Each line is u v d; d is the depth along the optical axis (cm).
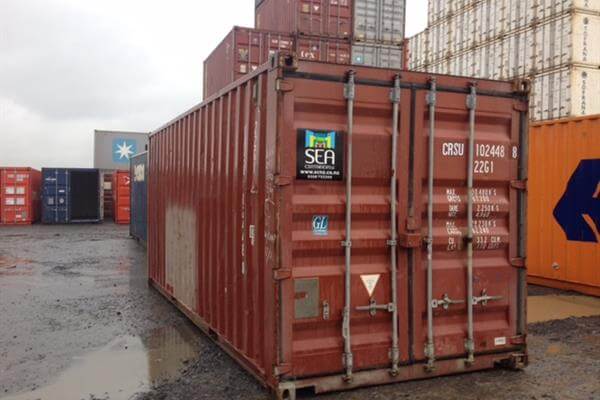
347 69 466
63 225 2742
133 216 1995
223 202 594
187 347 643
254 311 499
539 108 1277
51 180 2766
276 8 1766
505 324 532
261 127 481
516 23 1342
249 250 513
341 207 467
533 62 1293
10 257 1488
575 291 964
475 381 507
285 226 448
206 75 1930
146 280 1115
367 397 466
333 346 464
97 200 2828
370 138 475
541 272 1026
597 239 918
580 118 950
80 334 706
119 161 3628
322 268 463
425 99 495
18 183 2769
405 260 488
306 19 1602
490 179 523
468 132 513
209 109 652
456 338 509
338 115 468
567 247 973
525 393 481
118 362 593
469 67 1507
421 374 496
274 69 450
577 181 954
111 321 771
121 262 1394
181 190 786
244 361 542
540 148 1030
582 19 1201
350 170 466
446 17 1611
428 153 495
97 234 2231
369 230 477
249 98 514
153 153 1005
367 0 1639
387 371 482
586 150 938
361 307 471
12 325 752
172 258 847
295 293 452
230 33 1594
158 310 838
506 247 532
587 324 729
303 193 457
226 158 582
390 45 1664
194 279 716
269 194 458
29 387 522
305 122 456
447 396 471
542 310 818
